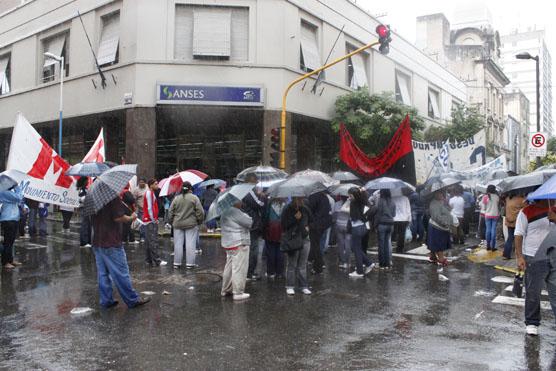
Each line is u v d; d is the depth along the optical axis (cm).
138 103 1872
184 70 1891
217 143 2177
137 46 1875
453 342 563
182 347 540
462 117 2903
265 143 1920
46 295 777
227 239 758
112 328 608
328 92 2195
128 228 1376
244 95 1889
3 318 651
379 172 1516
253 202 902
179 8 1912
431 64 3344
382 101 2123
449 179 1020
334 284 876
